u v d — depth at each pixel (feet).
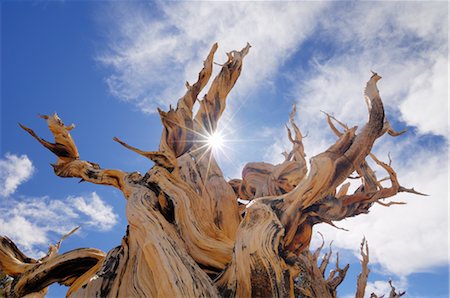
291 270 29.09
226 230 36.78
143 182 36.01
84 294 30.04
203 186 38.01
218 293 26.76
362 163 36.58
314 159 32.63
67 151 41.04
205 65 42.34
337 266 41.22
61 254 36.32
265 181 44.16
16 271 37.55
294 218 31.63
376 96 32.96
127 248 32.40
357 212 36.81
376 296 38.86
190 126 39.81
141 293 29.30
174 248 28.81
